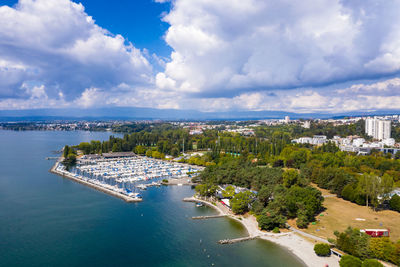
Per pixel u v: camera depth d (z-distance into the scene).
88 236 156.50
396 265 116.38
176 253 138.62
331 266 123.00
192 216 187.12
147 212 194.50
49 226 168.75
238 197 191.62
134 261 131.00
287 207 169.75
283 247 142.25
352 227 156.88
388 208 190.25
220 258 133.50
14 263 127.75
